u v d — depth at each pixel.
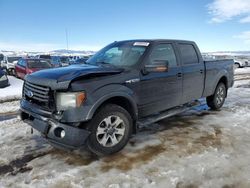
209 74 5.76
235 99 7.85
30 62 14.37
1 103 7.94
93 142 3.39
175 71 4.70
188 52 5.26
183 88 4.96
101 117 3.43
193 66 5.22
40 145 4.03
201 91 5.59
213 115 5.81
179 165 3.26
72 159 3.51
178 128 4.82
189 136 4.37
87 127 3.36
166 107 4.65
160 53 4.48
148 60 4.18
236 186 2.79
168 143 4.04
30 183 2.90
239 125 4.99
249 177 2.96
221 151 3.70
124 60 4.26
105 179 2.96
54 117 3.25
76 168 3.24
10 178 3.01
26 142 4.16
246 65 25.91
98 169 3.20
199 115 5.82
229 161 3.37
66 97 3.18
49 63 15.08
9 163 3.41
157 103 4.39
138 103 4.00
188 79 5.07
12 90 10.61
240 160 3.40
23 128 4.93
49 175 3.07
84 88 3.24
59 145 3.26
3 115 6.29
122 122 3.69
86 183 2.88
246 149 3.78
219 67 6.15
